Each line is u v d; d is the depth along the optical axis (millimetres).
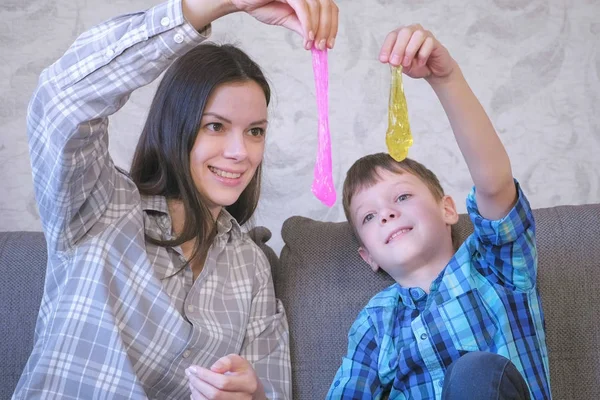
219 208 1314
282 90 1733
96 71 1018
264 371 1264
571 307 1290
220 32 1731
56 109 1033
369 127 1740
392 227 1271
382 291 1323
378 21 1739
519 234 1161
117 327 1116
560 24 1745
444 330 1200
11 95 1704
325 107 917
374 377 1255
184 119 1233
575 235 1322
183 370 1177
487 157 1116
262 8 965
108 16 1721
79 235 1157
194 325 1176
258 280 1331
